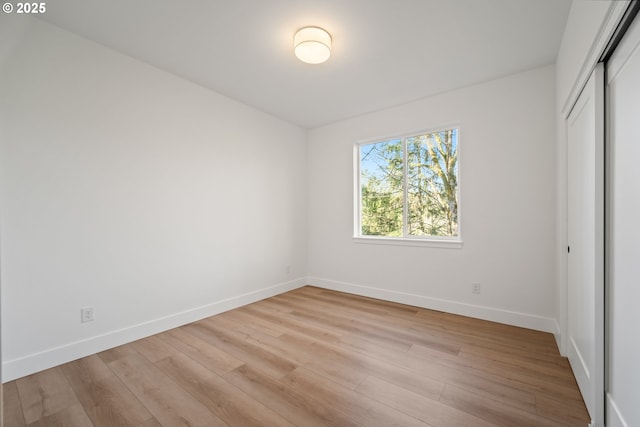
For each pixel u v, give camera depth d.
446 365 1.99
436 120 3.15
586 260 1.58
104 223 2.25
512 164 2.71
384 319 2.88
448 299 3.09
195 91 2.89
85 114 2.15
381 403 1.60
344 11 1.88
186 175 2.82
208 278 3.00
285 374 1.88
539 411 1.52
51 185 1.99
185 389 1.72
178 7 1.83
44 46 1.96
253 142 3.52
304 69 2.62
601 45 1.28
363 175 3.94
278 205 3.88
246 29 2.06
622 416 1.20
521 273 2.68
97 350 2.19
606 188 1.37
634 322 1.12
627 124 1.18
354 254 3.87
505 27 2.03
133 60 2.43
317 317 2.95
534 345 2.28
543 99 2.57
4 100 1.81
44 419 1.47
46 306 1.96
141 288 2.47
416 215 3.46
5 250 1.80
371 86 2.96
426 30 2.07
